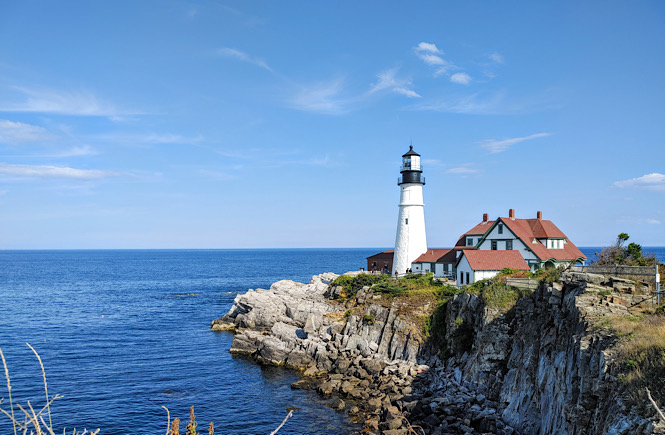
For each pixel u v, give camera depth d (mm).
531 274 50688
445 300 55656
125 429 38312
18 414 40406
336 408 42156
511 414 36312
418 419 38344
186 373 52656
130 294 125312
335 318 61812
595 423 22531
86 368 54188
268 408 42625
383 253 93188
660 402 18812
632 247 46469
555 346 32125
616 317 27375
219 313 93250
